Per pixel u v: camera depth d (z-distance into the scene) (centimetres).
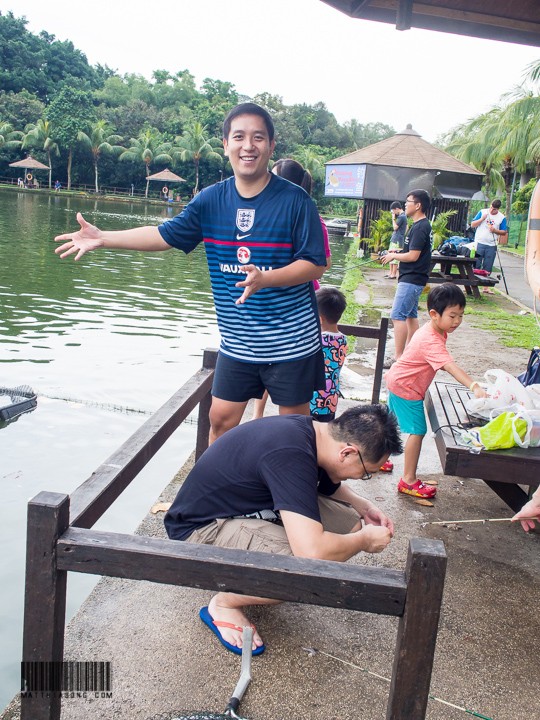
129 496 457
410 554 173
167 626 271
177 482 405
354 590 177
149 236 309
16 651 302
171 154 6725
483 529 377
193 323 1044
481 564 338
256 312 307
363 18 503
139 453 259
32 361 771
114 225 2883
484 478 316
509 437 315
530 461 311
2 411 584
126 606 284
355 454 236
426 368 387
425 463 469
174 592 296
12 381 691
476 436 321
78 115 6412
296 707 232
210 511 256
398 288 691
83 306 1113
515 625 290
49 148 6294
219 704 231
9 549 385
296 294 306
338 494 281
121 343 884
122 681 239
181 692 236
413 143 2114
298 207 293
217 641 263
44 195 5356
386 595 176
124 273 1557
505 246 2950
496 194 4066
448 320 377
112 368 761
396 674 181
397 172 2042
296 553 221
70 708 225
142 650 256
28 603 189
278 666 252
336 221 3606
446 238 1848
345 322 977
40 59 7844
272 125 292
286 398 320
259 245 297
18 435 554
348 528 271
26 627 191
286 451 235
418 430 400
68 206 4106
